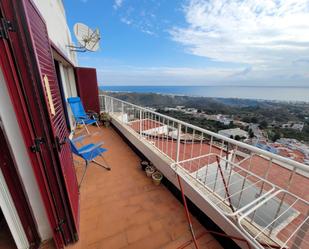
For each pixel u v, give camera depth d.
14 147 1.04
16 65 0.84
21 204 1.17
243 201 1.85
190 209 1.73
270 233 1.14
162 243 1.40
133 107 3.38
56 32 3.19
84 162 2.77
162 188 2.11
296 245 0.99
